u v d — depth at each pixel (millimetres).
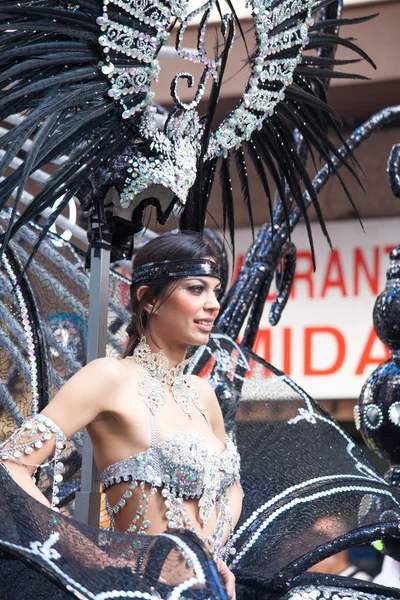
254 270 6648
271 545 4219
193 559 2818
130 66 3920
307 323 12836
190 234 3893
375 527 4254
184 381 3873
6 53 3609
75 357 4891
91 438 3729
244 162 4984
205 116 4617
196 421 3809
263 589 4000
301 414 5273
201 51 4348
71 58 3773
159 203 4418
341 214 12812
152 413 3645
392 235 12547
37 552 2668
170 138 4285
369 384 6137
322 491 4637
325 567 9414
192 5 8273
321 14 5887
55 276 5074
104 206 4262
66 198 3809
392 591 4391
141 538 2949
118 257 4531
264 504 4559
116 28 3820
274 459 4906
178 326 3752
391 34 11008
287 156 5035
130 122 4016
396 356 6145
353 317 12648
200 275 3742
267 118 4875
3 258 4945
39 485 4613
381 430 6004
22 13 3650
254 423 5156
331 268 12797
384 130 12461
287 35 4582
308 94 4828
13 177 3566
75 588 2574
